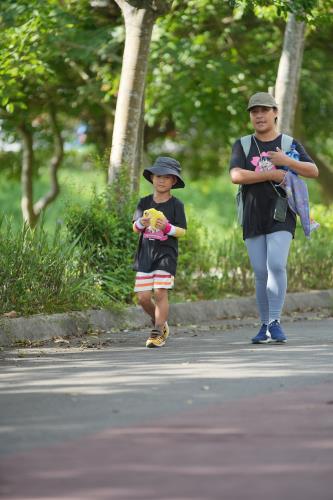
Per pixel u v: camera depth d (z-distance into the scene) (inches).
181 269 706.2
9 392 349.7
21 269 562.3
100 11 1005.2
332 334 566.6
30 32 850.1
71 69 1163.3
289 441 264.5
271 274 515.5
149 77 1100.5
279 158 509.7
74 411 310.2
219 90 1165.1
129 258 639.1
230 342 524.1
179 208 519.5
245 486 219.5
